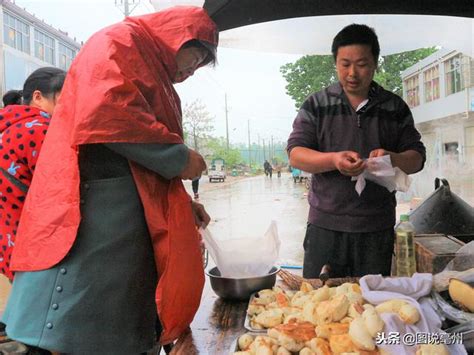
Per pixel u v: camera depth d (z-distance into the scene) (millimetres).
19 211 1737
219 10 2166
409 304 1188
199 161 1465
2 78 15617
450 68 17031
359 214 2109
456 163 15664
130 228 1405
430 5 2502
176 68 1508
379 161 1916
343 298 1209
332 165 2025
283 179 34844
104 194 1389
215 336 1349
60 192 1348
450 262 1675
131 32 1377
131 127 1291
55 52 19812
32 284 1360
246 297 1655
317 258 2201
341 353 1062
